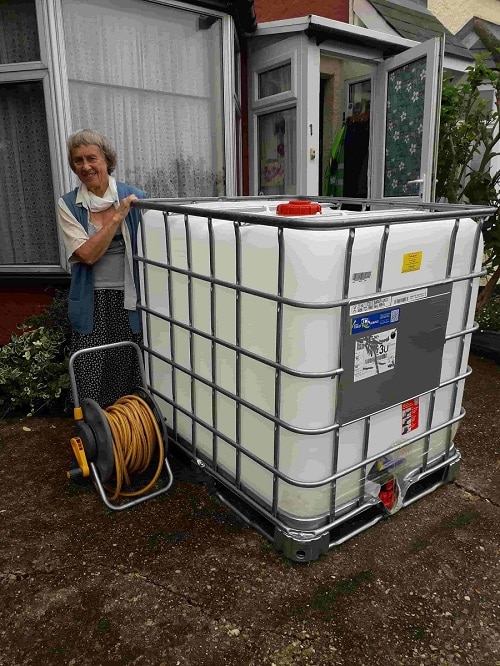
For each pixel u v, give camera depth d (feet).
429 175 15.28
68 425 10.76
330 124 21.21
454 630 5.90
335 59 20.16
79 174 8.80
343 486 6.88
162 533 7.50
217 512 7.96
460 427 10.54
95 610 6.19
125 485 8.59
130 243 8.81
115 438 7.79
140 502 8.11
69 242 8.96
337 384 6.21
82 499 8.30
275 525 6.95
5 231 13.11
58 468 9.18
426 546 7.21
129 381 10.00
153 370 9.04
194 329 7.55
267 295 6.11
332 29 14.24
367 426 6.73
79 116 12.30
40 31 11.40
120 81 12.61
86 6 11.84
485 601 6.29
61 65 11.59
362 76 19.57
